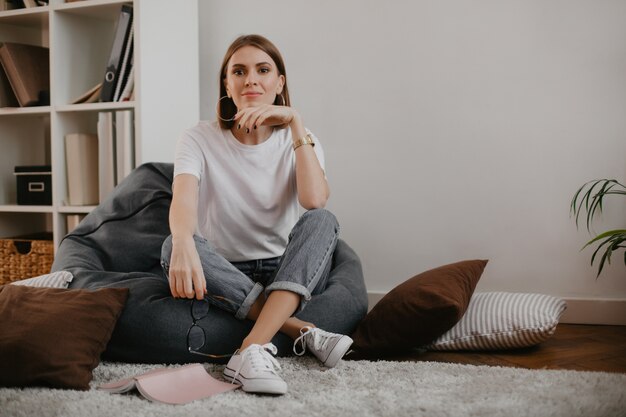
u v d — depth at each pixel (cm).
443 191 275
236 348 178
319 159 198
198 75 297
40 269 283
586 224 260
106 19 302
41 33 324
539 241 265
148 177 241
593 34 256
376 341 196
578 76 258
